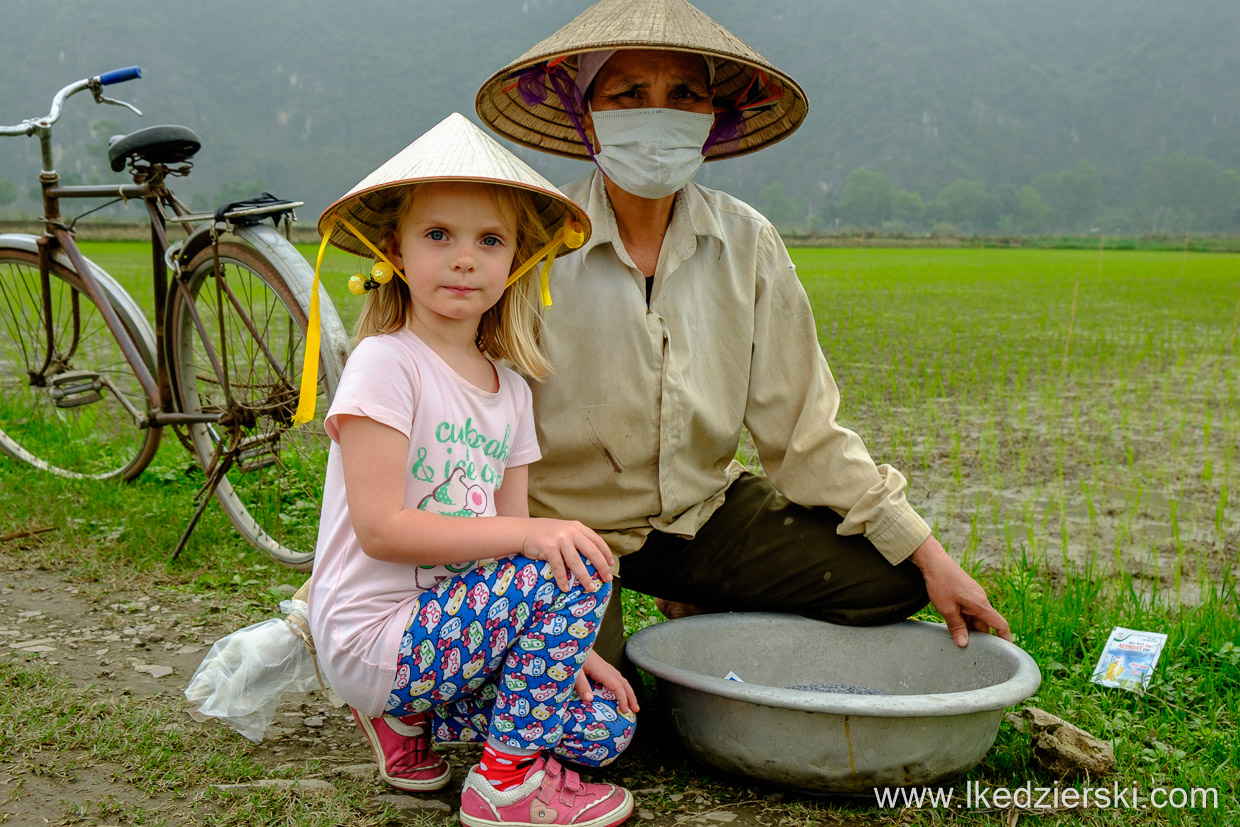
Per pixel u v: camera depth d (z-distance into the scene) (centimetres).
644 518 234
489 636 179
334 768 206
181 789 191
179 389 341
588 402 223
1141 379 816
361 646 181
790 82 217
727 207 234
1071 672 258
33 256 385
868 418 623
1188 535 395
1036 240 8488
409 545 174
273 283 292
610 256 223
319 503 349
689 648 233
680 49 200
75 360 587
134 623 277
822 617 241
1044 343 1048
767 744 193
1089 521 398
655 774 213
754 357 238
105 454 429
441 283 179
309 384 186
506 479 202
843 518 236
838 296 1783
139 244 3984
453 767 214
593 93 222
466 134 181
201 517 350
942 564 225
